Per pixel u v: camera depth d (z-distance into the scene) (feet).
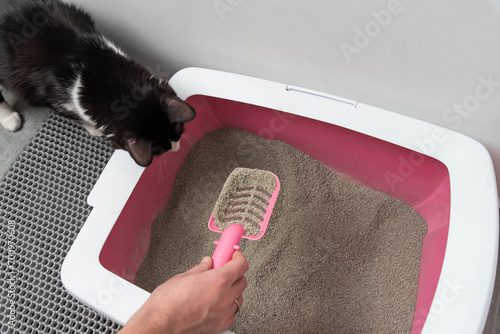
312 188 3.58
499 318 3.60
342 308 3.13
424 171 3.23
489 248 2.48
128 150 2.92
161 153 3.33
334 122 3.05
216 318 2.12
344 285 3.22
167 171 3.56
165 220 3.50
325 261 3.29
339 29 2.81
